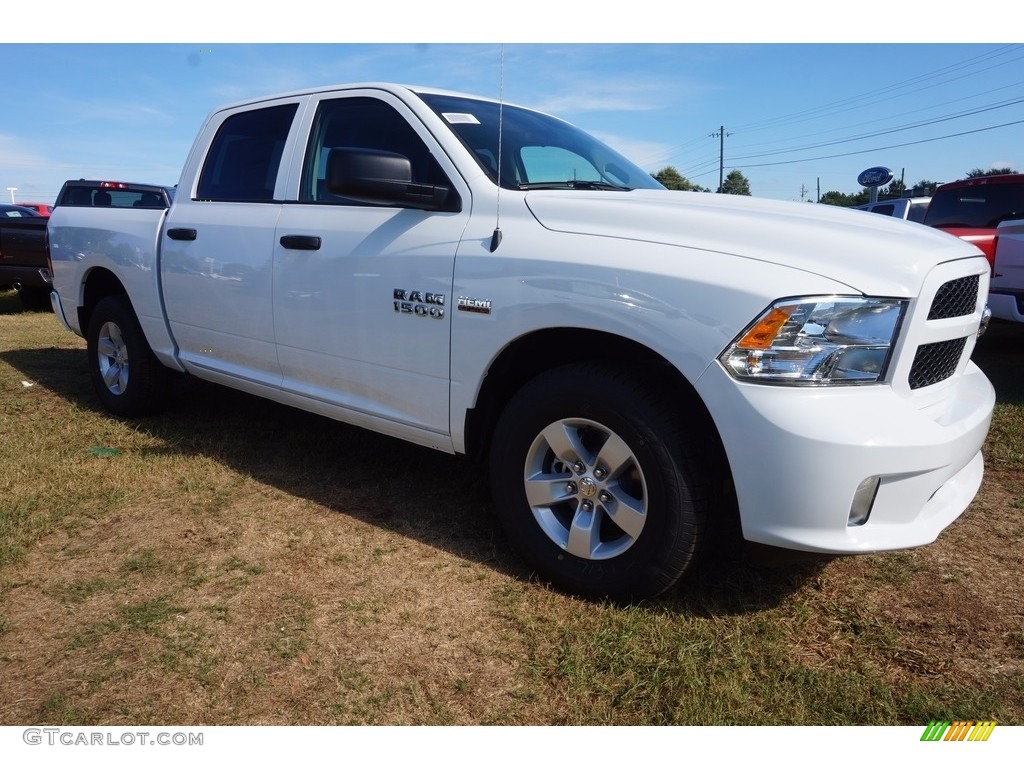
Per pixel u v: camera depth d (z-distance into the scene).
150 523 3.14
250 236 3.57
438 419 2.92
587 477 2.54
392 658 2.29
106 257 4.48
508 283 2.60
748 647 2.36
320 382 3.40
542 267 2.52
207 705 2.08
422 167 3.04
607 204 2.58
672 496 2.35
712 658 2.28
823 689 2.17
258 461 3.88
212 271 3.77
